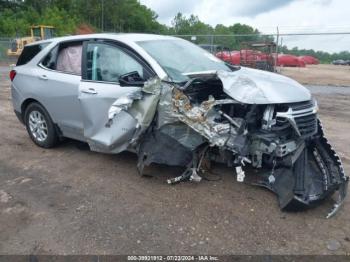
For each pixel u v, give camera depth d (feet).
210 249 10.87
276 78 14.90
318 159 14.34
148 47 15.76
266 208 12.99
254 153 13.17
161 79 13.74
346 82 59.36
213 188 14.42
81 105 16.40
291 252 10.73
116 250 10.87
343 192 13.00
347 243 11.13
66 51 18.11
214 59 17.76
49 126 18.86
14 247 11.14
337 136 22.45
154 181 15.21
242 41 69.10
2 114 28.58
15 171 16.84
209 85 14.43
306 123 13.25
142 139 14.48
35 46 19.95
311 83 58.08
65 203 13.71
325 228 11.89
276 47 61.62
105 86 15.67
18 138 21.70
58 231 11.89
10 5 219.41
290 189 12.87
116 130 15.06
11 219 12.71
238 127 13.04
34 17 193.88
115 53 15.97
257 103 12.64
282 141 12.87
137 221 12.35
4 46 108.47
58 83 17.65
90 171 16.49
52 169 16.90
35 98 18.94
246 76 13.78
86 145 19.90
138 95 13.92
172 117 13.42
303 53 73.92
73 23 211.41
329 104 35.88
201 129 13.14
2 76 64.34
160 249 10.89
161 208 13.12
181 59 16.05
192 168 14.35
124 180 15.44
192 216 12.57
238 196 13.79
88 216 12.73
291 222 12.19
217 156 14.35
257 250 10.82
